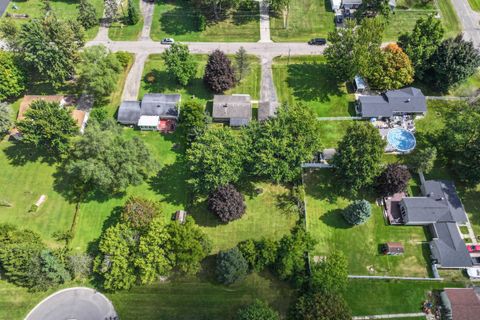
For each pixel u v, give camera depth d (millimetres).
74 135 95125
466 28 123875
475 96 105688
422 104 101250
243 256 78750
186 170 94750
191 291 78875
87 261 80500
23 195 92062
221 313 76375
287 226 86375
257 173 84312
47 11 129625
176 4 133125
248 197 90250
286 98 107875
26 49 100125
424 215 84125
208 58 111125
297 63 115750
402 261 82000
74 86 111438
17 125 88938
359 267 81375
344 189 90688
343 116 103938
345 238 84812
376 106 101062
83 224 87500
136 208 80625
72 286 80250
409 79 103438
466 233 85625
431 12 127875
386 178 85062
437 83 105625
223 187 81688
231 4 128875
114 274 76000
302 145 83500
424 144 97750
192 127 96188
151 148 98500
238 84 111188
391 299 77562
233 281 77562
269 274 80312
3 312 77688
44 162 97125
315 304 69562
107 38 123812
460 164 90562
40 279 77438
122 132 94500
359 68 101062
